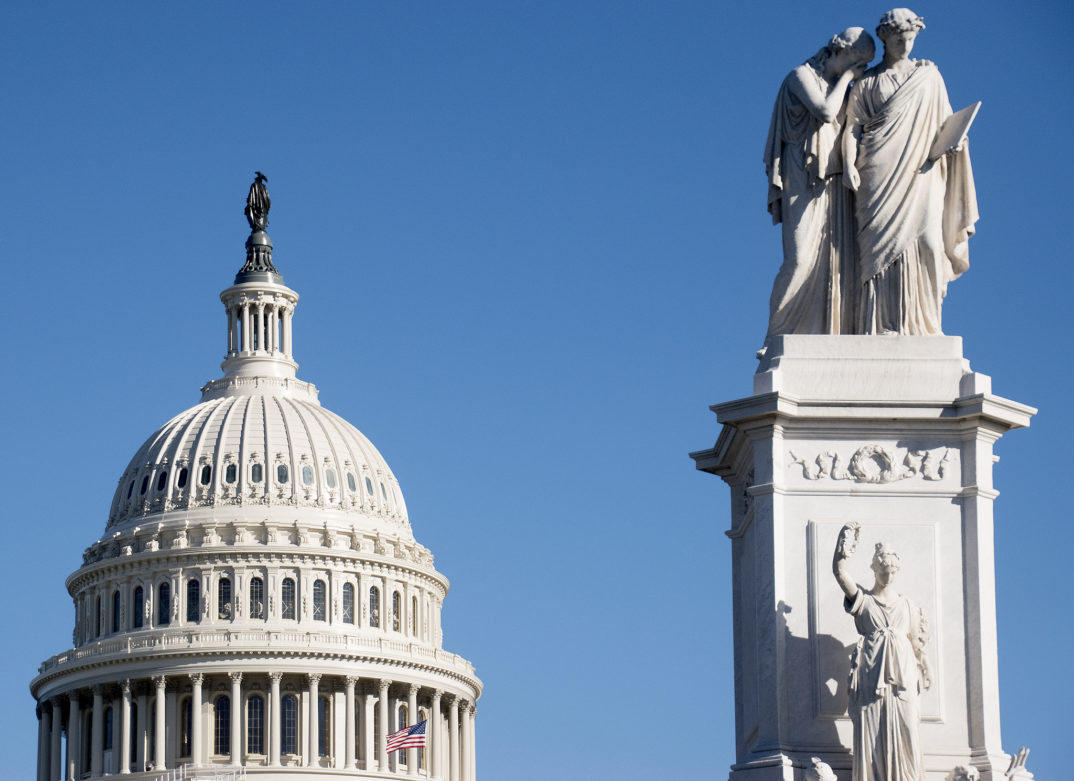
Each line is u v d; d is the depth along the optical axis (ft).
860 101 92.84
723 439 95.30
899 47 92.73
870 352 90.02
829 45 93.56
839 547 85.10
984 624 86.84
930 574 87.92
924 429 89.10
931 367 89.40
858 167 92.43
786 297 92.99
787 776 83.97
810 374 89.51
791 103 93.09
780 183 93.61
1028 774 85.71
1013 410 88.53
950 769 85.81
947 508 88.53
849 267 92.73
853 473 88.84
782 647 86.69
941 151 91.66
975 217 92.73
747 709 91.15
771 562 87.61
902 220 91.30
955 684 86.94
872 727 82.99
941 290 92.12
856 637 86.94
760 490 88.53
